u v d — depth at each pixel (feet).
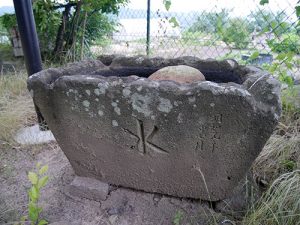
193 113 3.99
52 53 14.51
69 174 6.13
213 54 11.13
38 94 4.58
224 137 4.11
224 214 4.86
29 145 7.27
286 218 4.28
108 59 6.10
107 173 5.31
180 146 4.41
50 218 4.96
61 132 4.99
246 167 4.39
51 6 13.26
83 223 4.86
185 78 4.59
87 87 4.26
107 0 13.17
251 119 3.82
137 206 5.18
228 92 3.70
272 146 5.98
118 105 4.27
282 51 7.70
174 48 12.23
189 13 10.96
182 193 5.11
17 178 6.08
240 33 9.00
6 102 9.14
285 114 7.07
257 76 4.17
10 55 15.81
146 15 12.53
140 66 5.83
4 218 4.86
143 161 4.86
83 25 13.76
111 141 4.77
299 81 8.05
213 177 4.66
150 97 4.04
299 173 5.20
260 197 4.92
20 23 6.97
